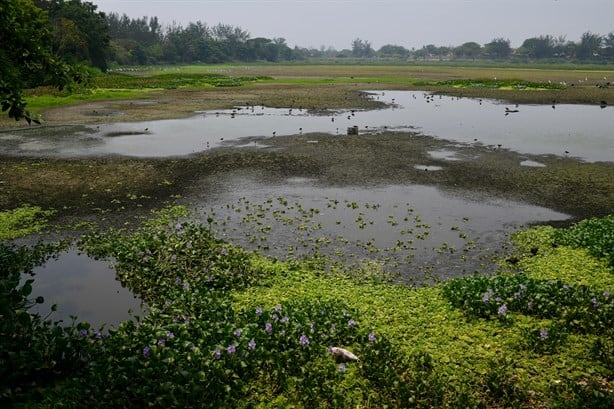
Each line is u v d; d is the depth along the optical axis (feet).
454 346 26.68
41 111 133.69
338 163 74.02
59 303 32.96
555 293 31.24
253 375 23.98
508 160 76.74
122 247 40.50
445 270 38.55
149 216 50.39
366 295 33.35
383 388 22.86
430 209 53.36
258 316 28.48
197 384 21.75
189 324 27.40
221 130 104.27
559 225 48.73
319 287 34.65
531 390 22.84
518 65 631.15
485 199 57.11
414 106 152.25
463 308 31.07
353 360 25.21
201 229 42.16
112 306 32.73
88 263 39.60
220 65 590.14
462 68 513.45
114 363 22.86
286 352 24.94
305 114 131.54
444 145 88.48
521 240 44.27
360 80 275.39
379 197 57.62
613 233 42.22
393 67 553.64
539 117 126.52
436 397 21.85
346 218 50.24
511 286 32.07
